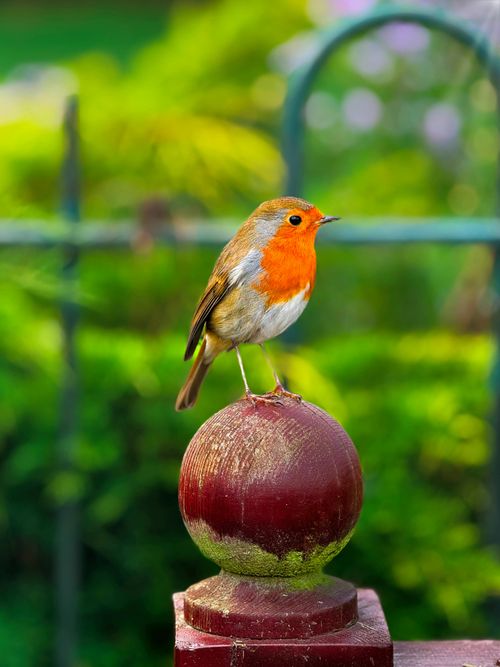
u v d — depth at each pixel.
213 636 3.30
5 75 17.06
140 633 7.90
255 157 9.66
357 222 7.71
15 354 7.91
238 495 3.25
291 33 10.91
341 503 3.30
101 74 11.12
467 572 7.54
